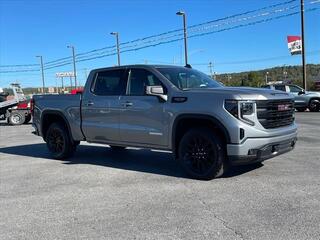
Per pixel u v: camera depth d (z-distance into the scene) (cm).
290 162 844
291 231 472
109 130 876
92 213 572
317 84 5331
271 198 597
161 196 636
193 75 839
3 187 746
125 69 865
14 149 1251
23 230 519
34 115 1056
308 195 604
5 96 2553
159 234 482
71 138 979
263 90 732
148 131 802
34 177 819
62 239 483
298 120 1983
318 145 1080
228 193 633
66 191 696
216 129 718
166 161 920
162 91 766
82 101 935
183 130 770
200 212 552
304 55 3269
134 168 858
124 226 515
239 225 498
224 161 706
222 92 708
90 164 925
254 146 684
